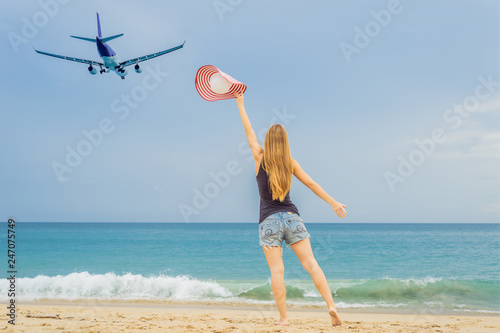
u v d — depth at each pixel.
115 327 3.90
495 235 42.09
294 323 4.90
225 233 51.03
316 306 7.97
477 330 4.54
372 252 23.48
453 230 61.06
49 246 28.72
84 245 29.55
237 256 22.02
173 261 19.89
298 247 3.03
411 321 6.00
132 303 8.20
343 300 8.68
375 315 6.98
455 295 9.19
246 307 7.83
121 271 16.50
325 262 19.30
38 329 3.64
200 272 16.03
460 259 19.81
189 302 8.39
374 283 9.94
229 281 11.86
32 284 9.77
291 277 13.42
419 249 25.14
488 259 19.72
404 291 9.49
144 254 23.34
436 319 6.34
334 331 3.74
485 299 8.88
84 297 8.87
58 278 9.99
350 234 48.00
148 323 4.42
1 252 24.69
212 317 5.48
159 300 8.55
